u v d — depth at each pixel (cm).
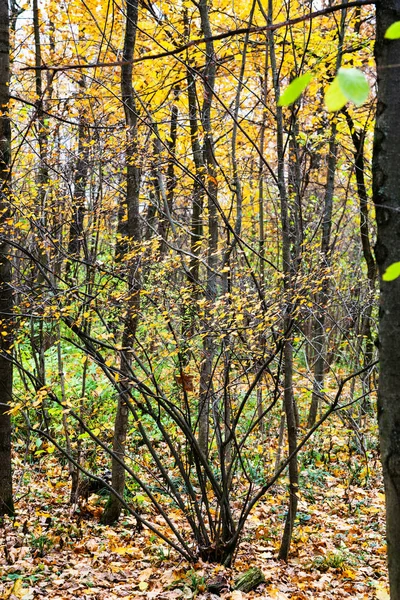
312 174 1202
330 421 998
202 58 882
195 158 832
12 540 605
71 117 686
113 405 959
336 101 93
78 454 741
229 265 603
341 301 882
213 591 518
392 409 249
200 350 577
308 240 716
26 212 623
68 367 1066
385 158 246
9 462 676
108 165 671
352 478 853
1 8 660
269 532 698
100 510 728
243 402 554
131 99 695
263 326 541
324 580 565
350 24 942
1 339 657
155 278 587
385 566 616
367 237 1050
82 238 614
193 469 838
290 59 899
